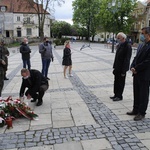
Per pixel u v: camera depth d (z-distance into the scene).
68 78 9.73
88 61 16.08
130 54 5.87
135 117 4.88
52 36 76.88
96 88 7.78
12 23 61.69
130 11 54.38
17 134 4.29
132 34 64.50
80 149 3.70
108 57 19.00
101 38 80.81
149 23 57.34
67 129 4.46
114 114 5.23
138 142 3.88
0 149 3.76
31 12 64.12
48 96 6.86
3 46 8.85
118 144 3.82
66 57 9.69
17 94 7.25
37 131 4.40
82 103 6.08
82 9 69.44
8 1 64.44
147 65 4.69
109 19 53.78
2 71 6.77
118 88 6.24
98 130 4.38
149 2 58.16
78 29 73.19
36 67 13.71
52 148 3.75
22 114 4.96
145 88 4.82
